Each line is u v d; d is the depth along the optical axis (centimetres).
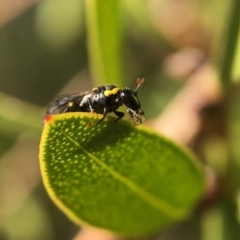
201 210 8
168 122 9
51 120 7
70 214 8
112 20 8
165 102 11
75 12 12
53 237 11
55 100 9
